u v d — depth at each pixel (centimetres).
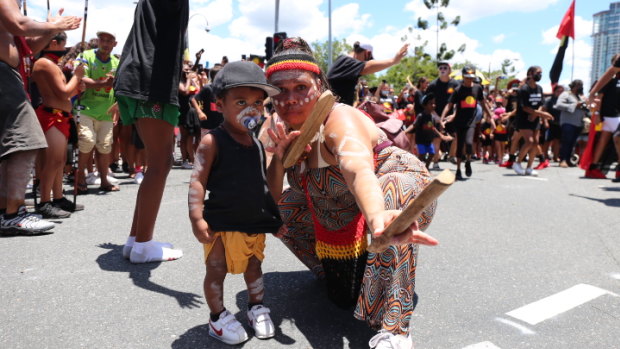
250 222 199
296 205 245
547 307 234
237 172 197
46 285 244
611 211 477
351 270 213
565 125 966
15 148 319
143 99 258
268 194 204
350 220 208
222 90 192
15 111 319
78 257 291
